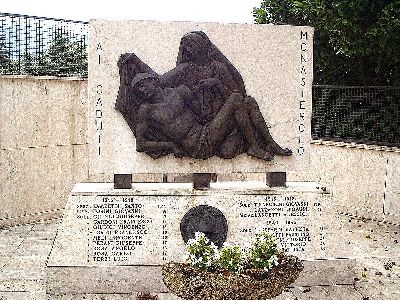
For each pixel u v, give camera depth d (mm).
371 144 6996
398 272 4828
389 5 6613
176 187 4492
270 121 4551
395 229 6543
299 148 4598
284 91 4555
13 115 6488
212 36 4445
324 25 7488
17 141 6547
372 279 4613
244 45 4480
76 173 7113
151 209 4309
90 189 4387
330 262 4438
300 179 7793
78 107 7055
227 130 4434
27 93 6590
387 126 6848
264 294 3043
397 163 6668
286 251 4402
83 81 7070
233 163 4508
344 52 7125
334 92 7457
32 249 5523
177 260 4266
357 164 7176
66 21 7344
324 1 7453
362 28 7098
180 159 4434
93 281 4246
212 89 4391
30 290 4281
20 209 6648
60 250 4250
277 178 4582
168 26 4387
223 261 3164
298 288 4355
